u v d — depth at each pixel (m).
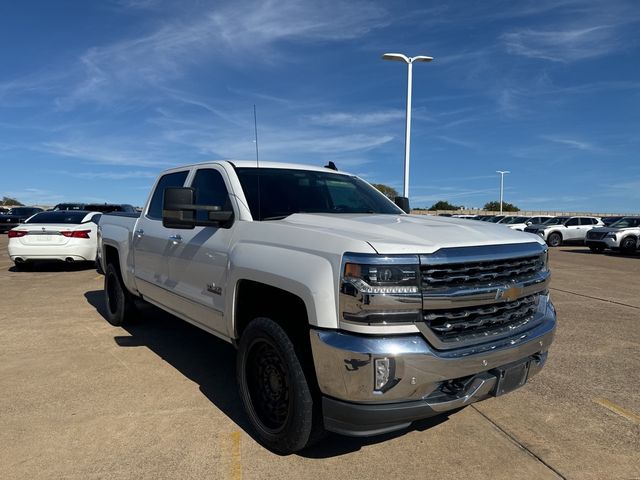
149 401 3.98
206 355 5.19
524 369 3.16
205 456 3.12
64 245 11.41
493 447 3.29
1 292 8.95
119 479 2.86
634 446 3.32
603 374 4.72
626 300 8.76
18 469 2.96
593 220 28.00
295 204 3.95
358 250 2.65
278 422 3.17
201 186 4.38
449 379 2.71
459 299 2.74
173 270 4.49
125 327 6.31
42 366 4.80
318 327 2.73
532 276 3.24
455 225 3.33
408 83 21.06
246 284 3.43
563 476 2.95
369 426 2.68
